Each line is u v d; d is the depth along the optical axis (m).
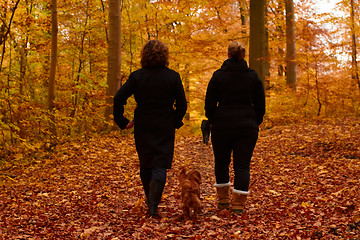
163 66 3.82
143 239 3.21
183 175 3.85
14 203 4.92
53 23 8.98
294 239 3.05
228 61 3.96
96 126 10.64
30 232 3.67
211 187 5.71
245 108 3.92
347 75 14.94
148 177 3.92
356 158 6.86
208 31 15.77
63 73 12.20
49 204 4.88
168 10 13.51
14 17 9.67
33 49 11.94
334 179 5.59
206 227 3.45
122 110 3.81
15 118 8.38
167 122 3.78
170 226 3.53
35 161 7.64
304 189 5.18
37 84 11.38
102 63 13.55
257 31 12.59
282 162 7.36
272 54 15.07
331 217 3.62
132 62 13.44
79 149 8.40
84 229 3.68
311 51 13.85
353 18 15.07
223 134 3.92
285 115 13.12
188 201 3.61
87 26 11.83
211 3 16.55
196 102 17.47
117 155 8.04
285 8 16.33
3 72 8.71
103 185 5.91
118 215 4.15
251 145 3.90
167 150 3.75
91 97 11.00
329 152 7.55
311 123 11.66
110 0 10.53
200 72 15.10
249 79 3.89
